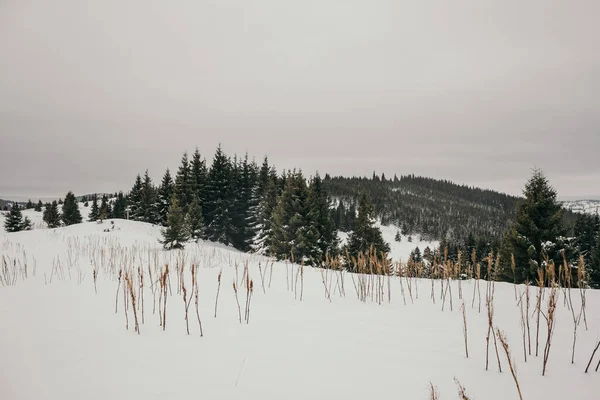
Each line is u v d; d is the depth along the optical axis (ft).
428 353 10.00
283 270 29.14
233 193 123.85
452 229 378.53
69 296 17.44
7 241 53.16
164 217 119.44
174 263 33.09
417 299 18.72
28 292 18.38
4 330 11.37
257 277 25.46
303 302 17.85
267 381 7.83
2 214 187.83
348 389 7.53
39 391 7.18
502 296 18.79
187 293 19.08
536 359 9.60
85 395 7.04
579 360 9.53
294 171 78.84
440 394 7.36
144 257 39.60
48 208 180.55
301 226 70.64
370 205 80.02
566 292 18.65
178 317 13.96
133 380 7.79
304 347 10.28
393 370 8.65
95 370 8.32
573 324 13.16
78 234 75.66
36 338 10.66
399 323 13.47
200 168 126.41
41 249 42.80
